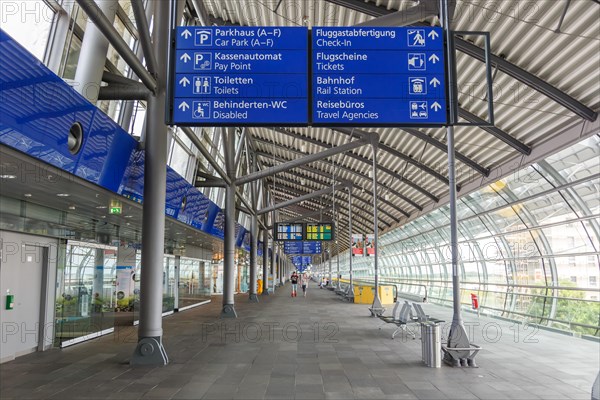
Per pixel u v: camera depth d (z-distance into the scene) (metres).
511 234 21.67
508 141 16.00
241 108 7.47
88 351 10.18
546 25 10.95
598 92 12.05
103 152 8.52
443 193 25.88
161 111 9.44
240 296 33.03
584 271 16.41
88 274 11.94
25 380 7.60
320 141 24.78
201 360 9.38
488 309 20.28
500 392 7.02
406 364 9.08
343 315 19.20
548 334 13.35
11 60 5.54
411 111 7.54
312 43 7.66
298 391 7.05
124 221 13.39
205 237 19.67
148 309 9.06
